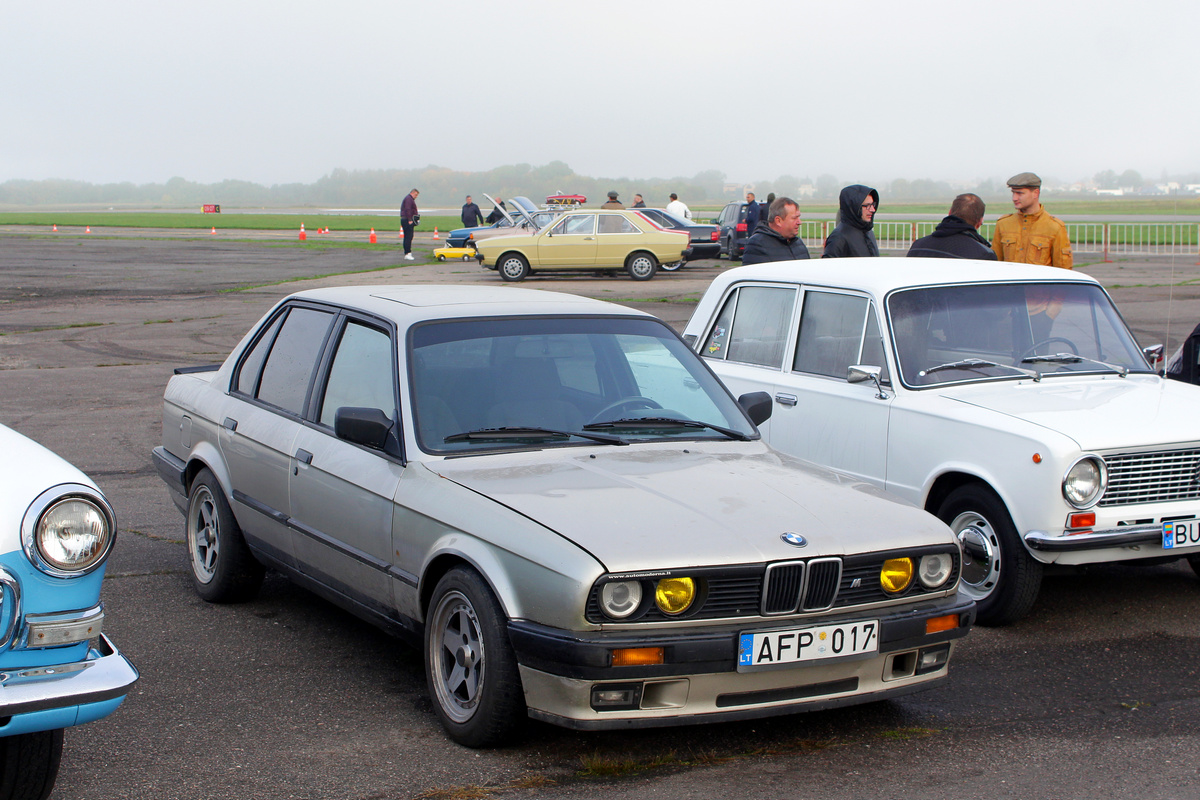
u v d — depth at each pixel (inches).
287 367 209.6
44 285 954.7
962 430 213.3
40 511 122.5
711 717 143.1
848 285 247.3
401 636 172.9
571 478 160.1
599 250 998.4
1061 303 251.0
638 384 188.9
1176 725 164.6
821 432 244.7
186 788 140.9
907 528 156.4
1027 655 196.5
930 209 5285.4
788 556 143.6
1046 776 146.2
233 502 212.8
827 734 160.4
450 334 182.1
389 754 151.6
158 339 627.2
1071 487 198.2
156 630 204.8
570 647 136.6
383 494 169.0
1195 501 208.2
